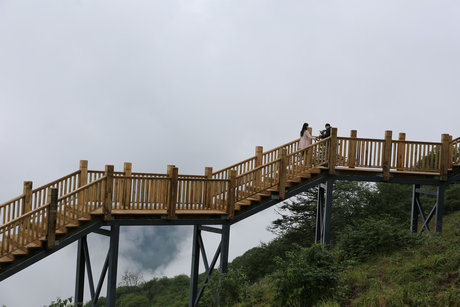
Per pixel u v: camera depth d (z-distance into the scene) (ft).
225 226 48.32
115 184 43.62
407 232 48.85
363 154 51.80
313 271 36.81
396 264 42.75
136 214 44.06
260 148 55.62
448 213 74.59
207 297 46.78
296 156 50.72
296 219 92.84
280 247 91.09
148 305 104.58
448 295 33.58
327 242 51.57
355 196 85.81
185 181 46.19
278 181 50.37
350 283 40.27
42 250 40.11
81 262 47.67
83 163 47.65
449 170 53.98
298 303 36.91
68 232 41.34
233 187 47.93
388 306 34.40
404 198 83.66
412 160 53.06
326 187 52.08
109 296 42.75
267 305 41.81
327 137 51.34
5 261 38.11
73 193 40.65
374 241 47.73
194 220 46.91
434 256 40.86
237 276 45.88
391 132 52.11
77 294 47.29
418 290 35.76
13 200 42.88
